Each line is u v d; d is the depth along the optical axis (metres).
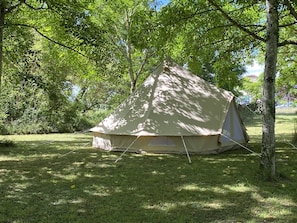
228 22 9.04
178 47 12.25
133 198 4.71
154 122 9.12
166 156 8.67
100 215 3.96
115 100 24.45
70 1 9.03
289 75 15.41
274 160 5.75
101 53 10.61
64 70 18.39
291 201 4.50
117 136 9.65
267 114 5.68
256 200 4.57
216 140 9.23
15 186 5.44
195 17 8.87
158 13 9.35
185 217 3.86
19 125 17.83
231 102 9.89
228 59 9.91
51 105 18.34
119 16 16.06
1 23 8.72
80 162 7.85
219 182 5.66
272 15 5.52
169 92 9.77
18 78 11.23
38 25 11.33
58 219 3.82
